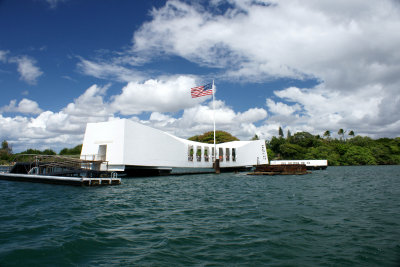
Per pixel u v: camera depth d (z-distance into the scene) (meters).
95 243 7.11
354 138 109.75
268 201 14.24
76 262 5.84
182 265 5.67
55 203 13.38
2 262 5.75
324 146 95.44
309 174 42.09
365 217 10.32
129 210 11.66
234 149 55.62
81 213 10.95
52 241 7.21
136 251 6.53
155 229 8.57
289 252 6.48
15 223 9.26
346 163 89.81
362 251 6.56
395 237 7.70
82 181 20.98
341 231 8.34
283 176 37.38
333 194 17.27
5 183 24.31
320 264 5.75
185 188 20.78
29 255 6.19
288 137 118.62
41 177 23.92
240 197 15.80
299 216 10.45
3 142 86.38
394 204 13.37
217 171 44.53
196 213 11.06
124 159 31.33
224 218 10.14
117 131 32.25
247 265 5.68
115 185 22.62
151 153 35.12
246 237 7.70
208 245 6.99
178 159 39.94
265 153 61.22
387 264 5.76
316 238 7.61
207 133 93.50
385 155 93.19
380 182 26.83
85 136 35.25
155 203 13.55
